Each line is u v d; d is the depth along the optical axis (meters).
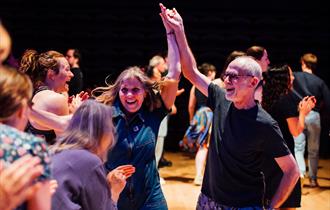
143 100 3.01
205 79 3.04
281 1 9.73
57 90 3.29
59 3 9.66
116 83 3.01
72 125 2.22
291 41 9.46
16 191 1.46
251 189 2.77
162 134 6.30
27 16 9.41
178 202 5.47
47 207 1.59
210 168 2.88
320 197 5.82
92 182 2.14
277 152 2.68
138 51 9.34
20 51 9.15
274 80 3.44
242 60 2.72
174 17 3.09
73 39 9.36
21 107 1.63
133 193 2.91
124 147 2.90
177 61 3.07
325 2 9.70
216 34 9.56
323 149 8.41
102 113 2.22
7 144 1.54
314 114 5.99
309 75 5.92
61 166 2.10
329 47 9.42
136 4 9.72
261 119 2.67
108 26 9.54
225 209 2.79
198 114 6.20
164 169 7.18
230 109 2.79
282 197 2.73
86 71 9.03
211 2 9.76
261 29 9.67
